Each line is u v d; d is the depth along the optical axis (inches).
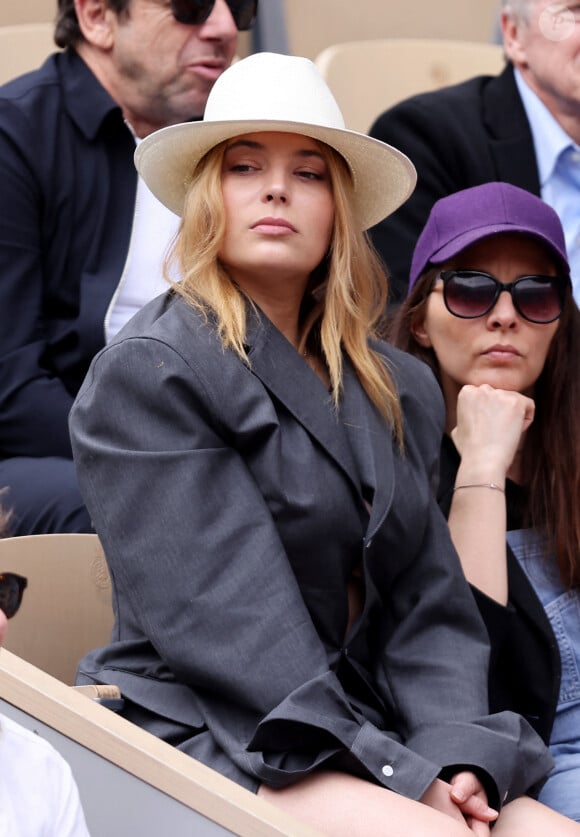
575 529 460.8
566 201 618.8
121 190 557.0
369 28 834.2
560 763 435.8
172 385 370.9
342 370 404.5
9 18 767.7
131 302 554.3
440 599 396.8
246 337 385.1
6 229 540.4
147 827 311.9
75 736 310.7
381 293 429.1
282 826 315.0
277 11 791.1
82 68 568.1
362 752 352.5
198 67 569.9
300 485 376.8
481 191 474.6
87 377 384.2
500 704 433.4
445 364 473.1
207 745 359.6
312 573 378.0
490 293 464.4
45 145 551.2
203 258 391.9
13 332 534.6
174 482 364.8
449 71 740.0
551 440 469.1
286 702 348.8
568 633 452.4
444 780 367.2
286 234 393.7
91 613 431.2
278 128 391.5
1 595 415.2
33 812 254.8
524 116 622.2
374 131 623.8
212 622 357.4
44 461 516.1
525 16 616.7
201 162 403.2
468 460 450.9
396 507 391.2
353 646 384.5
